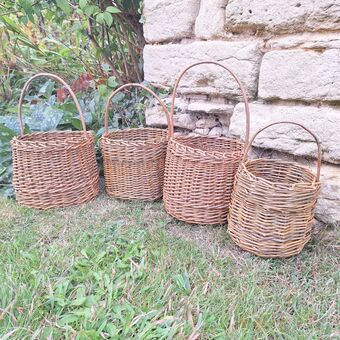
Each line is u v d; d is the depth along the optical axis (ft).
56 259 4.53
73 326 3.59
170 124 5.52
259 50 5.42
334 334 3.53
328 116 4.91
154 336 3.42
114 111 7.71
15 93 9.93
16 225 5.38
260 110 5.58
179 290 4.07
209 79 6.09
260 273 4.39
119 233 5.15
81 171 5.89
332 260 4.59
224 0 5.66
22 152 5.55
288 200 4.29
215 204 5.20
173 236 5.14
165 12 6.48
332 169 5.11
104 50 8.57
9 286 3.93
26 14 7.77
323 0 4.64
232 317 3.66
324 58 4.75
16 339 3.37
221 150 5.99
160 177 6.07
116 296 3.93
